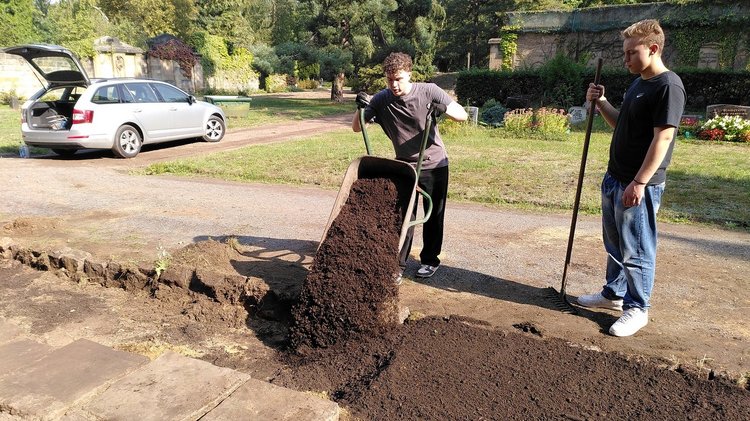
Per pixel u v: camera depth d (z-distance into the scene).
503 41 25.95
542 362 2.93
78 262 4.30
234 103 18.98
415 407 2.55
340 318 3.19
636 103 3.06
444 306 3.76
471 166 9.26
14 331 3.23
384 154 10.62
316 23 28.14
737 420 2.45
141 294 4.02
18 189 7.73
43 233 5.48
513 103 20.91
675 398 2.62
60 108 10.94
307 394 2.56
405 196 3.71
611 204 3.42
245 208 6.69
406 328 3.30
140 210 6.54
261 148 11.65
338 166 9.45
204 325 3.58
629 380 2.76
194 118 12.51
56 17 25.00
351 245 3.43
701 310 3.70
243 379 2.66
